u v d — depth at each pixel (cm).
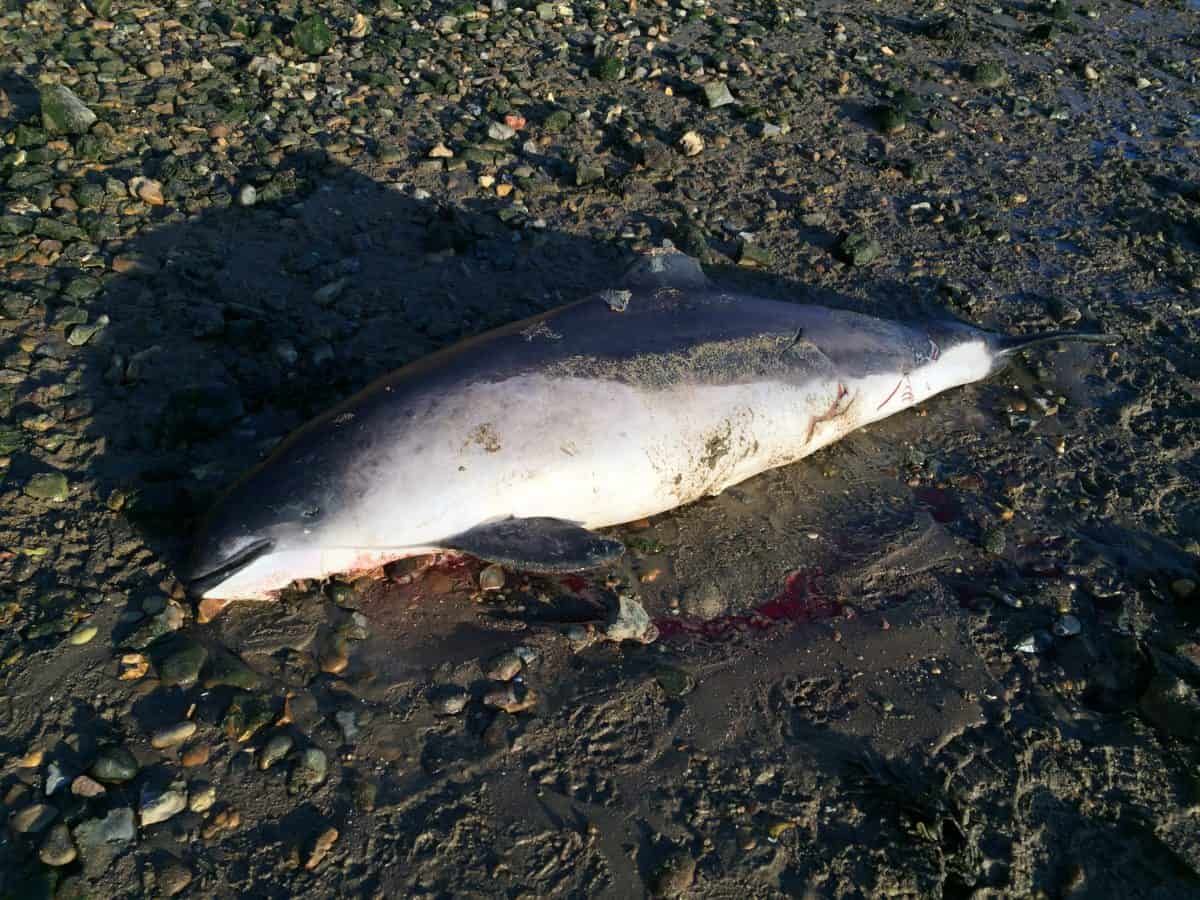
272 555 138
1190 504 169
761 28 302
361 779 126
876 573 156
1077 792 132
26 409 157
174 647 134
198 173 207
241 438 159
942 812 127
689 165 232
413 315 185
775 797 129
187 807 121
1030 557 160
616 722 134
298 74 241
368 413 145
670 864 121
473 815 124
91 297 177
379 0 279
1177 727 137
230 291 183
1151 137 270
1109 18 353
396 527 142
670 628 146
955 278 212
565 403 149
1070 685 143
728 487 166
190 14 260
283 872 118
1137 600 154
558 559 141
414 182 214
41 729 125
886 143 251
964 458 175
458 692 135
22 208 190
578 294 195
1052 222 232
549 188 219
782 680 141
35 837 117
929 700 140
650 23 290
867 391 174
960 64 301
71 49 239
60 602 136
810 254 213
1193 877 126
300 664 136
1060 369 193
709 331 164
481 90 246
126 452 154
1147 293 213
